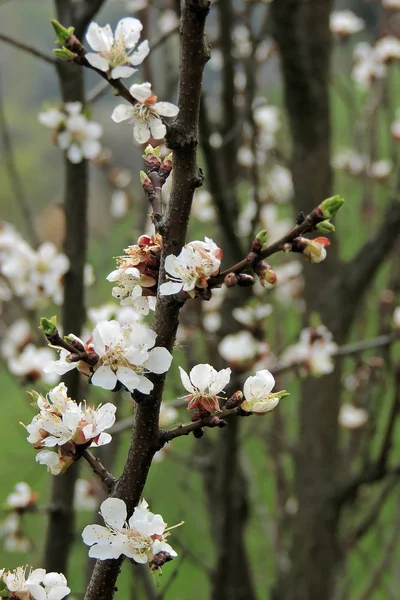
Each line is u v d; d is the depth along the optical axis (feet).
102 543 2.96
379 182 6.74
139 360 2.95
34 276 4.88
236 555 5.30
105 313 4.43
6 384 10.18
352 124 7.16
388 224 4.91
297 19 4.88
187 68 2.94
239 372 4.48
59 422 2.99
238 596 5.28
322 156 5.30
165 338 2.97
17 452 7.96
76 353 2.96
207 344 5.32
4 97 15.28
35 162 14.21
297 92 5.16
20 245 4.93
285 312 6.77
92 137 4.29
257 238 2.96
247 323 4.54
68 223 4.42
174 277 2.97
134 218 7.39
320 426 5.25
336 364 5.24
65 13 4.14
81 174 4.38
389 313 5.79
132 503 2.98
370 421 5.41
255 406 3.01
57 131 4.32
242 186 7.27
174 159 2.97
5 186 13.28
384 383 5.30
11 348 5.35
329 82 5.35
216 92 6.77
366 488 6.43
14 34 14.19
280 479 5.92
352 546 5.25
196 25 2.93
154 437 2.97
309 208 5.34
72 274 4.40
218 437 4.68
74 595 4.54
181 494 6.42
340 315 5.05
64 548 4.27
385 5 6.81
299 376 4.45
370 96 7.20
